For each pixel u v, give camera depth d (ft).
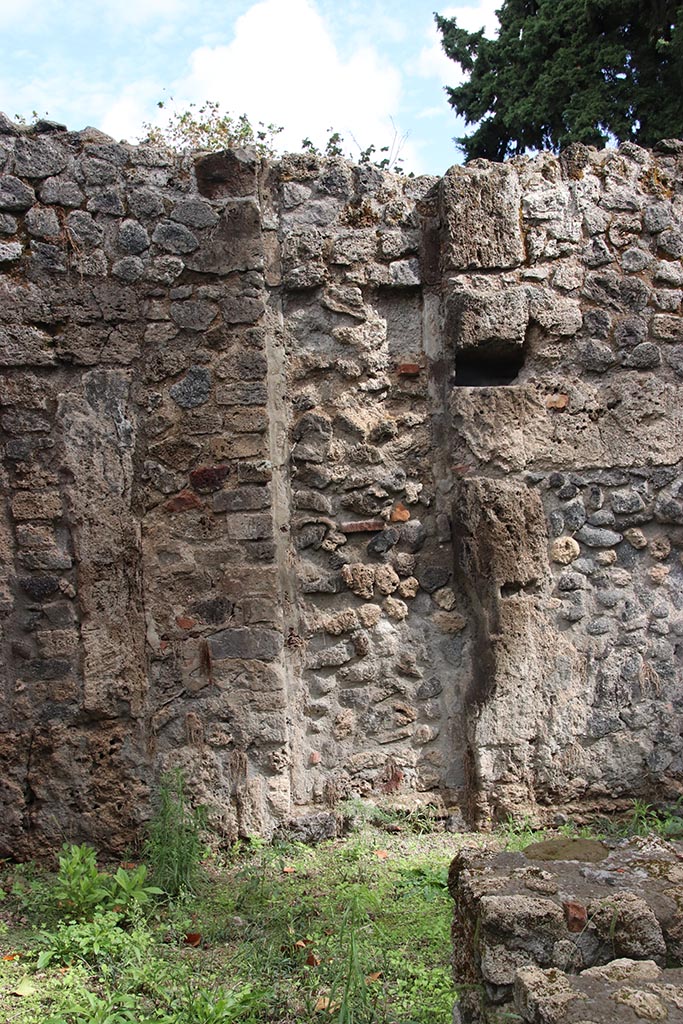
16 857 14.19
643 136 35.50
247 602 14.97
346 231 15.99
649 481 16.26
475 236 15.88
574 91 36.91
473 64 40.78
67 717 14.40
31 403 14.46
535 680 15.62
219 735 14.83
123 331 14.84
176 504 14.92
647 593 16.16
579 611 15.88
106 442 14.70
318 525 15.67
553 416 15.99
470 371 16.31
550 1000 7.07
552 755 15.62
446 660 15.94
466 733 15.69
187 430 14.98
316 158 15.98
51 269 14.60
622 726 15.89
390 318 16.19
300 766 15.40
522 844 14.48
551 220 16.17
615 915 7.99
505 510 15.58
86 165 14.83
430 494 16.06
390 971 10.57
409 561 15.90
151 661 14.75
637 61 36.09
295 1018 9.70
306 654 15.56
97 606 14.56
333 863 13.99
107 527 14.65
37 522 14.44
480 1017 8.15
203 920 12.05
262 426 15.12
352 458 15.81
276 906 12.41
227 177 15.26
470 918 8.55
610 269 16.34
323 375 15.89
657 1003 6.97
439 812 15.58
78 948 11.10
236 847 14.52
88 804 14.39
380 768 15.64
